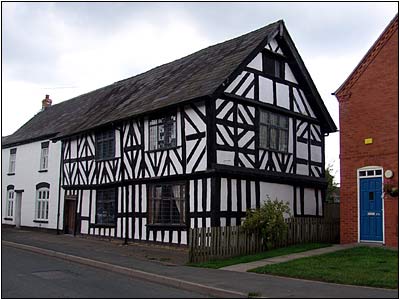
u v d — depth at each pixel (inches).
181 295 370.0
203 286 387.5
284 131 778.8
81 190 920.9
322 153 858.1
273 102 758.5
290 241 654.5
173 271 474.3
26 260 571.2
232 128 680.4
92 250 665.0
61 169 998.4
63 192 983.0
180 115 700.0
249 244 604.4
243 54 708.0
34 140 1129.4
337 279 403.9
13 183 1211.2
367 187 617.6
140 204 759.1
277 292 361.1
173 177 695.7
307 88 822.5
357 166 626.5
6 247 735.1
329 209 842.2
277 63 783.7
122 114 806.5
